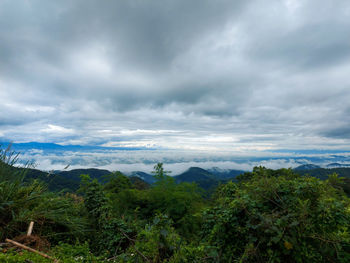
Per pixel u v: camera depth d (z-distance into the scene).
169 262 2.24
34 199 3.27
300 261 1.77
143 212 5.01
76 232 3.25
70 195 4.13
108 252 2.96
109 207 4.06
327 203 1.95
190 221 4.46
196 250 2.49
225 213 2.17
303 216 1.91
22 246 2.30
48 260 2.14
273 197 2.33
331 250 1.78
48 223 3.17
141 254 2.41
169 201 4.96
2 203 2.77
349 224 1.84
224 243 2.14
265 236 1.92
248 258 1.95
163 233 2.41
